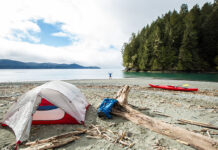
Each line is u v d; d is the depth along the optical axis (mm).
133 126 4168
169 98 8688
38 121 4195
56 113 4355
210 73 40500
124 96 5672
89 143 3170
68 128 3994
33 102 3615
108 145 3086
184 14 61000
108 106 4977
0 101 7402
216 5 50875
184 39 45531
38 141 3088
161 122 3832
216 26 46000
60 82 5250
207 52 46594
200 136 2961
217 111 5941
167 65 47812
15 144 3057
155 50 50906
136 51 66375
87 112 5586
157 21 64438
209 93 10875
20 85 15594
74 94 5051
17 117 3584
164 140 3291
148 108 6207
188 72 44406
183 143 3082
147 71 55062
